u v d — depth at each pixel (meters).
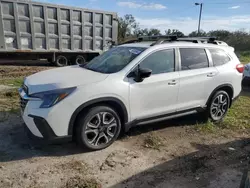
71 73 4.13
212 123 5.24
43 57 13.30
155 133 4.70
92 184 3.06
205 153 4.01
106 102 3.89
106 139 3.97
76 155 3.75
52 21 12.38
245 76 8.72
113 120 3.97
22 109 3.78
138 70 4.01
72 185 3.03
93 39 13.92
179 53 4.63
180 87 4.56
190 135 4.70
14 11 11.29
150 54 4.27
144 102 4.19
